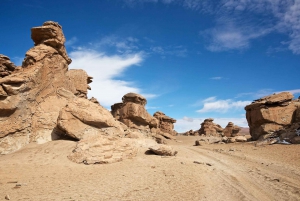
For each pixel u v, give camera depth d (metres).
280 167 18.92
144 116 49.25
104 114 26.03
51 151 19.86
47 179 13.69
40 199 10.11
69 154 19.20
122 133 25.75
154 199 10.83
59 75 27.75
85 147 19.14
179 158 21.91
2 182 12.71
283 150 26.38
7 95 20.58
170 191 12.20
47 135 23.12
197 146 41.16
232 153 27.97
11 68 29.52
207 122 85.56
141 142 27.59
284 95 36.94
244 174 16.89
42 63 24.86
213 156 25.95
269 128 35.91
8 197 9.95
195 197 11.33
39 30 26.03
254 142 35.59
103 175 15.08
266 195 11.96
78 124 23.52
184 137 71.69
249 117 40.59
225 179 15.36
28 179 13.51
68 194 11.01
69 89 30.25
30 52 24.55
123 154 20.05
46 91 25.44
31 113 22.77
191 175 15.82
